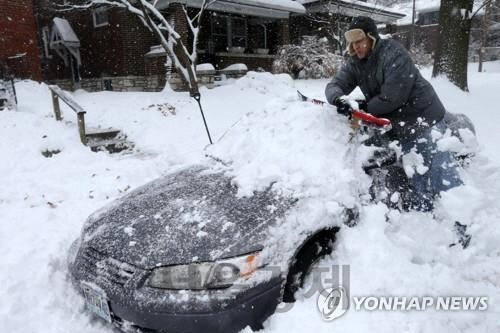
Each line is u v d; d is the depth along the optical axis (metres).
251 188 2.65
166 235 2.40
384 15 22.03
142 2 10.57
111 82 15.30
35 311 2.88
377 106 3.12
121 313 2.28
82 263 2.59
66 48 16.50
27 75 12.35
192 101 10.39
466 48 11.44
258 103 10.61
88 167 6.19
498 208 3.24
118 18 14.22
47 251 3.69
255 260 2.20
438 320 2.29
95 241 2.60
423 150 3.16
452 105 9.25
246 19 17.95
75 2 15.45
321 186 2.62
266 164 2.85
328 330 2.20
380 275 2.45
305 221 2.42
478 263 2.81
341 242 2.59
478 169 3.69
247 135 3.27
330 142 2.93
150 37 14.60
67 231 4.13
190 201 2.68
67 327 2.70
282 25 17.41
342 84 3.46
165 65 13.16
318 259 2.52
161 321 2.16
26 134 7.15
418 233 2.90
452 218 3.03
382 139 3.19
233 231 2.31
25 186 5.38
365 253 2.54
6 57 11.85
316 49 16.75
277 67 16.31
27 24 12.38
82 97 11.06
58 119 8.24
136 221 2.61
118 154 7.21
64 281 3.26
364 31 3.05
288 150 2.91
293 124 3.12
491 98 10.61
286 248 2.31
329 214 2.53
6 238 3.97
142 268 2.27
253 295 2.17
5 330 2.67
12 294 3.03
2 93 9.08
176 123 8.61
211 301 2.12
